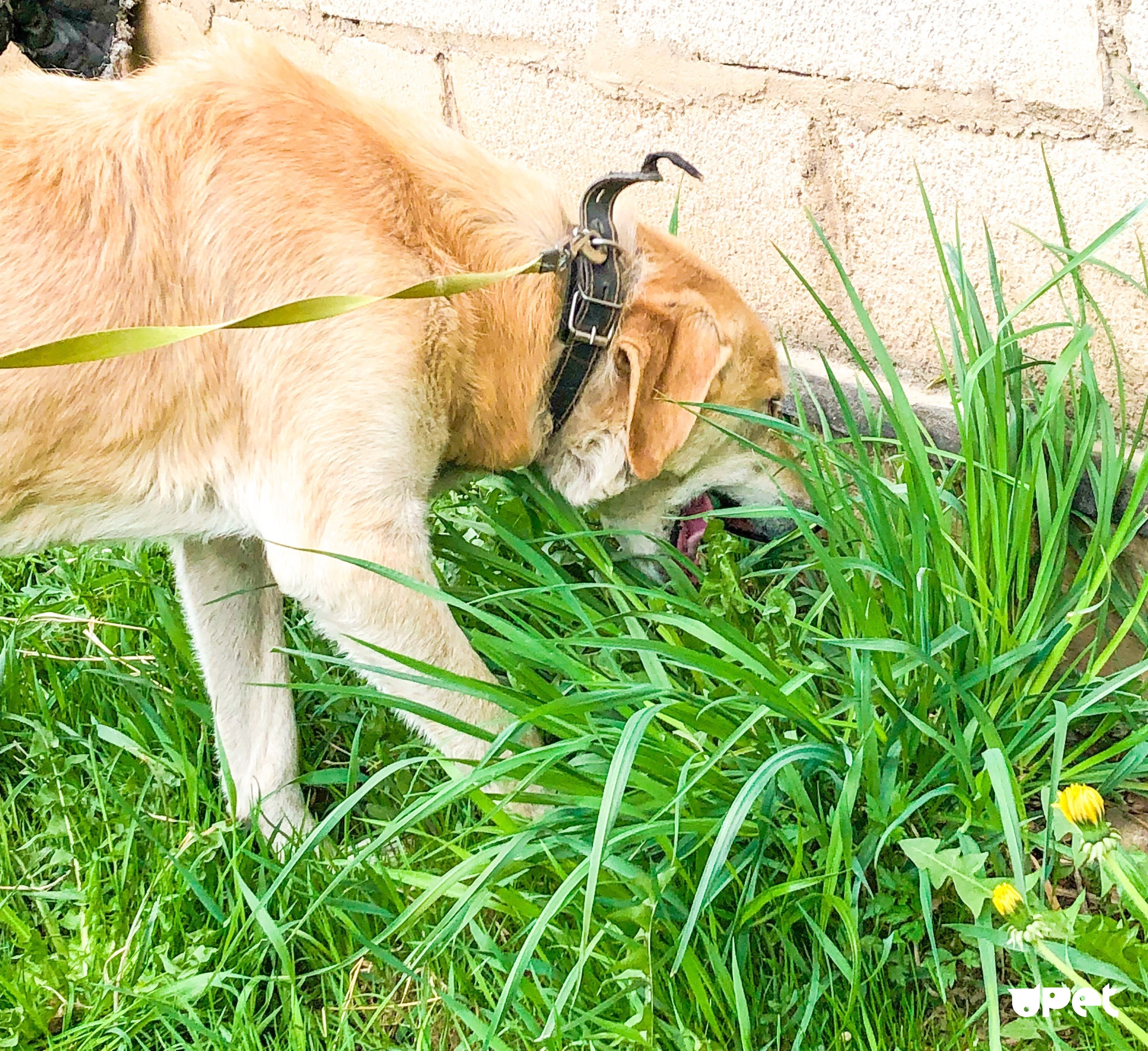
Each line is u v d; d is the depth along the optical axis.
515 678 2.24
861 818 2.20
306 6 2.90
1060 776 2.19
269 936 2.16
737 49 2.47
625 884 2.16
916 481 2.24
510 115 2.72
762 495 2.41
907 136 2.39
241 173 2.20
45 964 2.21
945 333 2.44
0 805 2.33
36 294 2.18
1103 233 2.30
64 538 2.25
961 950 2.16
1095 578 2.20
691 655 2.15
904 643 2.13
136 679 2.40
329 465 2.20
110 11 3.25
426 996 2.14
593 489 2.35
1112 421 2.27
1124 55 2.24
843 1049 2.10
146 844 2.30
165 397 2.21
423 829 2.28
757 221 2.54
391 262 2.21
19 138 2.20
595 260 2.28
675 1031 2.10
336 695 2.32
